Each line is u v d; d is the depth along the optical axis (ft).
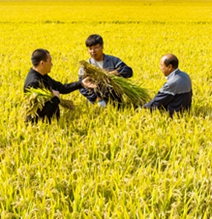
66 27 76.64
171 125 17.94
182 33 65.26
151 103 19.53
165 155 15.51
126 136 16.21
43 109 18.37
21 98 21.95
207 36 59.82
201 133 16.78
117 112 19.36
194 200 11.71
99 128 17.17
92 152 15.26
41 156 14.52
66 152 14.92
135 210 11.26
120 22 89.61
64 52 42.75
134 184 12.73
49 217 10.95
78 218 11.23
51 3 212.02
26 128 17.72
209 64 34.78
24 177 12.99
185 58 38.34
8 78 27.94
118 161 14.12
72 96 22.72
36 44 51.06
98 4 200.64
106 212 11.02
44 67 18.42
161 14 116.88
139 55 40.32
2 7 162.91
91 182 12.49
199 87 24.67
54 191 11.93
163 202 11.60
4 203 12.01
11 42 53.06
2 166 14.14
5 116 19.45
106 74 19.34
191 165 14.56
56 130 17.61
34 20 92.89
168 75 19.45
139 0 247.70
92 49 20.51
